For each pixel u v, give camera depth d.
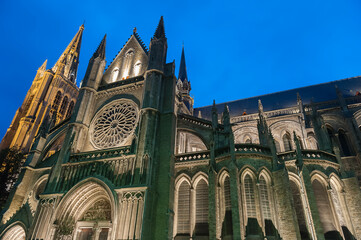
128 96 45.19
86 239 35.97
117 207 32.31
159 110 40.28
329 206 31.05
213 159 33.81
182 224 33.38
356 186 31.55
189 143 48.88
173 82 43.50
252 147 34.00
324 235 29.83
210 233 29.17
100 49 53.22
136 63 50.75
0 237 37.69
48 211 35.25
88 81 48.25
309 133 49.66
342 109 50.22
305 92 63.91
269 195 31.31
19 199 41.47
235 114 66.06
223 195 32.16
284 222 29.05
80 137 43.22
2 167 52.69
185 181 35.91
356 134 45.06
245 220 29.70
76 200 36.53
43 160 46.34
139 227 29.89
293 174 32.59
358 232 29.58
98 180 35.00
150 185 33.19
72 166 38.69
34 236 33.84
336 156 34.47
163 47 46.28
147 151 35.28
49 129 49.78
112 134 43.00
